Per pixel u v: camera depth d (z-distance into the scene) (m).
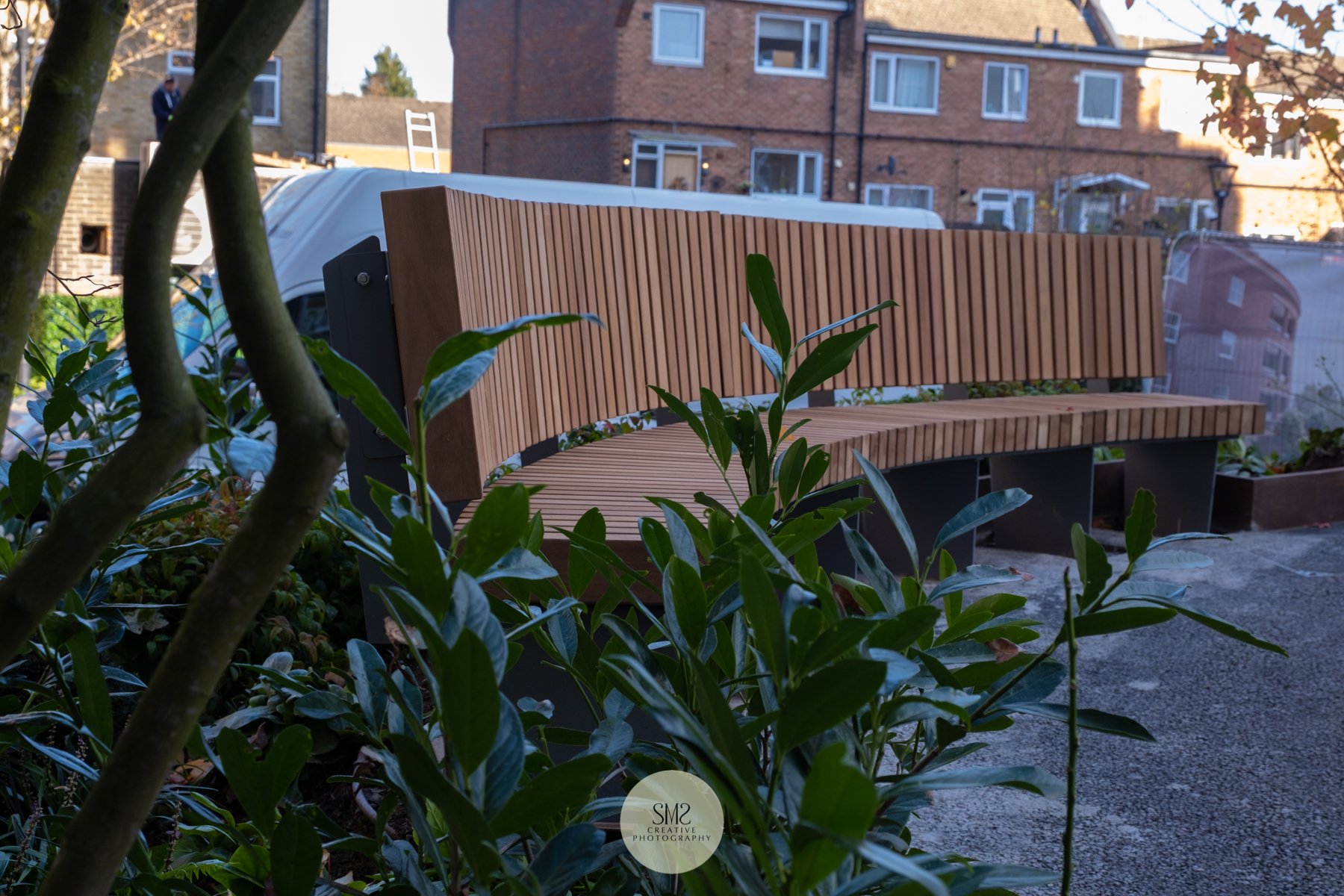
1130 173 33.56
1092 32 34.03
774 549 1.18
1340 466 7.48
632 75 29.48
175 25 25.28
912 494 5.68
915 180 31.98
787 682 0.95
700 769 0.92
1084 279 6.82
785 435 1.55
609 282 4.82
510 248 3.94
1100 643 4.66
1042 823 3.06
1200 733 3.69
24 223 1.04
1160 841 2.94
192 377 0.99
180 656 0.87
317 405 0.88
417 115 21.14
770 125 30.66
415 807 1.17
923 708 1.11
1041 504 6.30
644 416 6.18
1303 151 34.06
